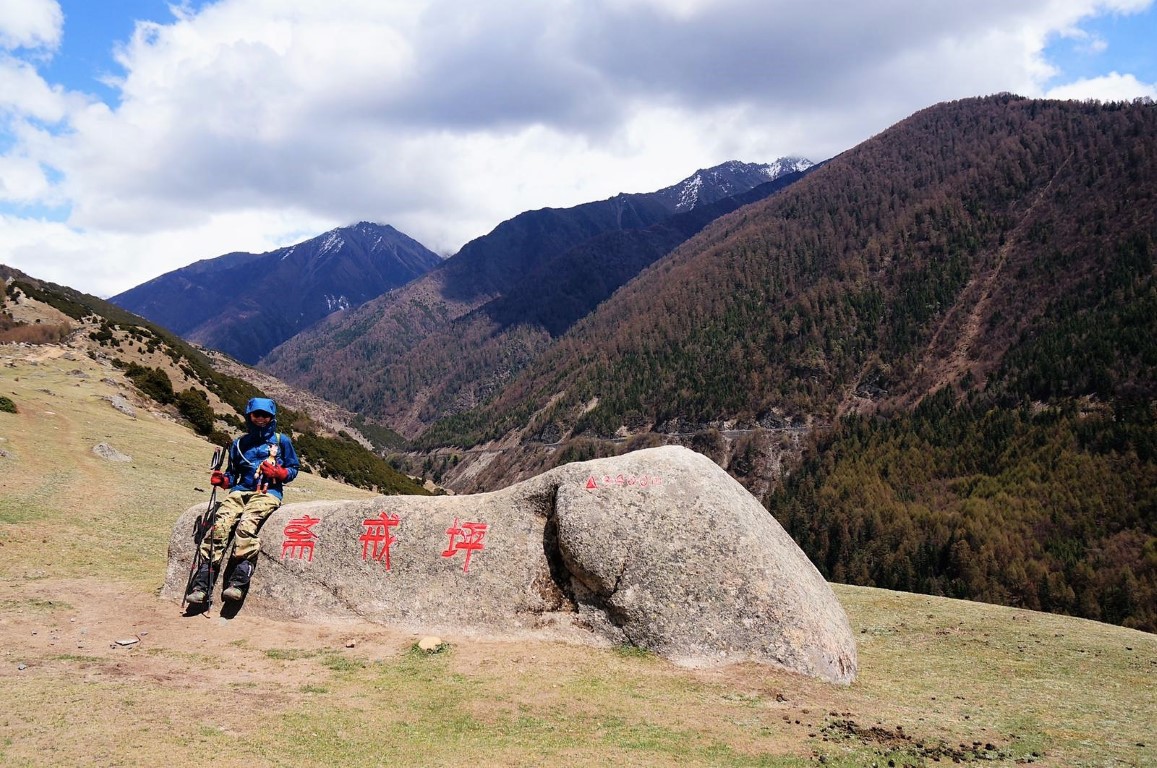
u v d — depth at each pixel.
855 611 12.77
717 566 8.93
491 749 5.97
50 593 9.55
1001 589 90.44
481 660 8.45
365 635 9.17
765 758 5.96
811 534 121.69
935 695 8.09
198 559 9.80
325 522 10.19
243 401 53.16
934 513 111.69
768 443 169.88
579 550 9.15
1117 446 115.31
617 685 7.80
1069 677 8.93
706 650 8.57
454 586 9.60
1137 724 7.11
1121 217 187.12
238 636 8.89
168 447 26.11
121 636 8.41
